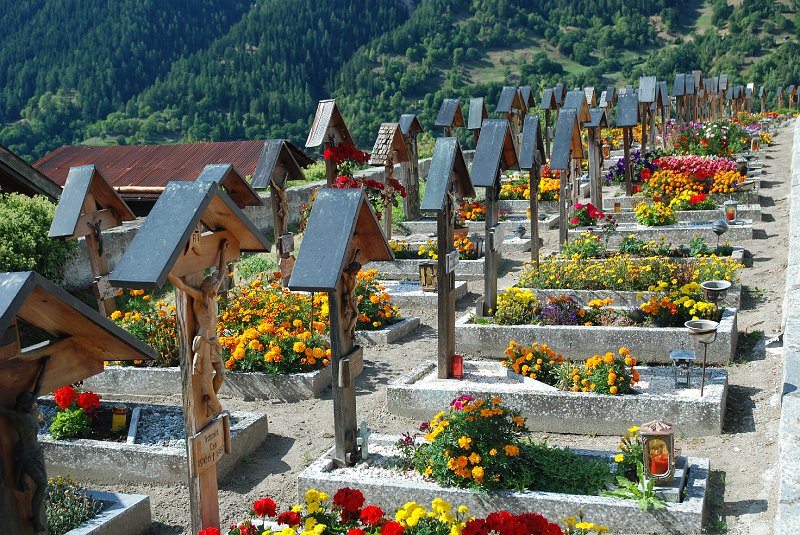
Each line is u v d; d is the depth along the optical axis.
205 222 5.83
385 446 7.89
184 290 5.58
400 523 5.66
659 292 11.75
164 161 22.22
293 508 5.99
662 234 16.11
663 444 6.54
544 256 15.14
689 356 8.46
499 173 10.95
